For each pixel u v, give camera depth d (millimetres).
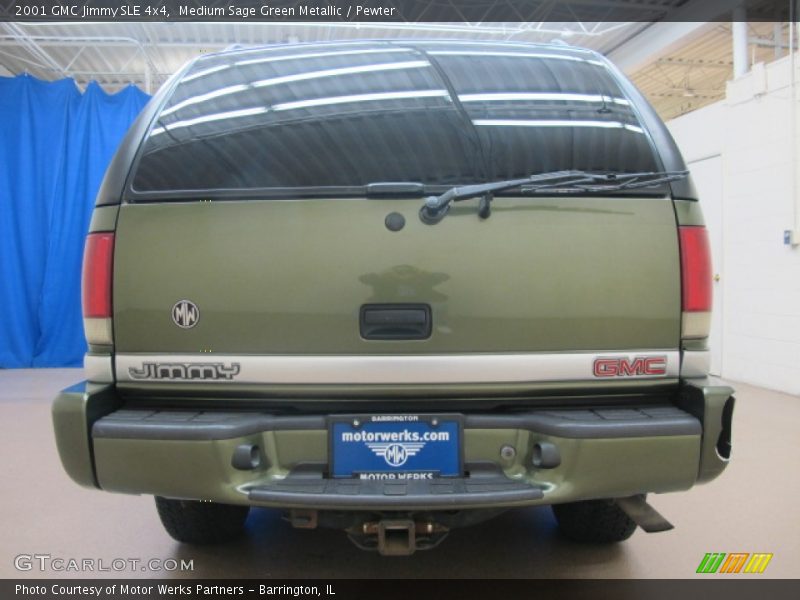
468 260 1617
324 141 1698
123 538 2504
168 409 1691
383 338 1620
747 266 5797
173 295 1637
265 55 1999
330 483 1585
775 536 2506
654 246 1661
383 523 1580
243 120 1748
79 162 7461
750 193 5730
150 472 1562
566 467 1551
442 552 2357
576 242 1637
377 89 1800
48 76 8836
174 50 7863
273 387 1636
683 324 1666
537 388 1644
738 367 5934
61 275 7402
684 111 12445
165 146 1720
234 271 1624
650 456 1553
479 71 1872
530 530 2557
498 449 1618
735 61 6617
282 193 1637
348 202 1626
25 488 3109
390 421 1613
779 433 4031
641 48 8227
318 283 1613
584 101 1810
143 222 1651
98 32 7258
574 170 1703
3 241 7270
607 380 1649
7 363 7316
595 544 2420
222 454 1537
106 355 1671
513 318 1626
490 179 1669
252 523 2637
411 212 1620
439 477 1612
